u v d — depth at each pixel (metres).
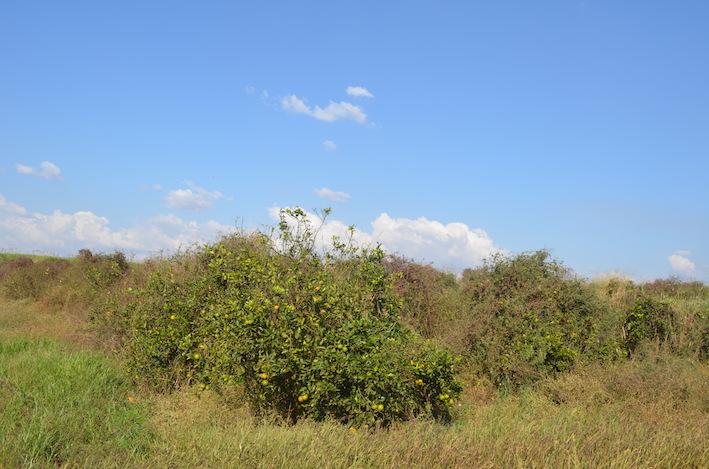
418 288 11.49
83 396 7.27
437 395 7.25
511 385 9.16
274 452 5.36
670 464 5.38
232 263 9.33
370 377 6.55
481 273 11.18
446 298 11.45
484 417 7.63
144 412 7.09
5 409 6.51
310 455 5.28
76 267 18.06
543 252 11.19
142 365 8.59
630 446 5.73
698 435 6.21
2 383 7.58
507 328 9.70
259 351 6.79
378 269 8.40
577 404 8.20
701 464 5.45
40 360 8.90
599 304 10.95
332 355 6.62
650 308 11.76
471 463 5.30
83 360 8.94
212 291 9.23
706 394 8.55
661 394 8.41
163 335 8.64
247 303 6.98
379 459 5.31
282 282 7.43
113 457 5.37
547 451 5.55
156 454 5.46
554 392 8.73
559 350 9.41
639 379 8.75
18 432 5.80
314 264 8.45
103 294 12.09
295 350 6.67
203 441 5.75
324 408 6.83
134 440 5.87
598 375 9.15
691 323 11.69
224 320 7.41
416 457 5.39
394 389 6.81
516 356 9.24
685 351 11.28
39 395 7.09
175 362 8.59
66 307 16.31
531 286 10.57
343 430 6.20
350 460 5.33
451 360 7.25
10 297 19.45
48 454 5.39
